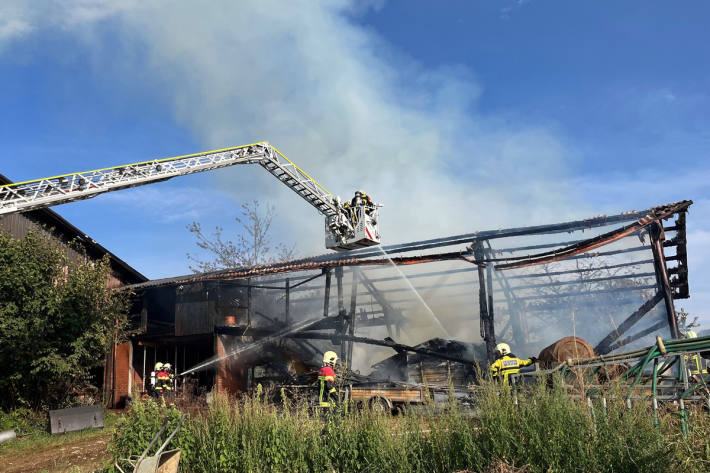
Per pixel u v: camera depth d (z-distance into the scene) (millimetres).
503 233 17938
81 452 12484
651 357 7348
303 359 22719
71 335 18266
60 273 18891
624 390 7039
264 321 23359
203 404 12102
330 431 7504
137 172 14234
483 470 6125
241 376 23016
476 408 7035
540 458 5875
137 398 8578
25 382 17531
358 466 7012
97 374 25125
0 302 16766
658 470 5148
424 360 18875
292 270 21219
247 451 7496
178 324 24047
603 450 5590
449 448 6578
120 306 22047
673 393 7641
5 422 16094
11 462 12078
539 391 6715
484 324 17547
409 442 6875
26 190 12828
